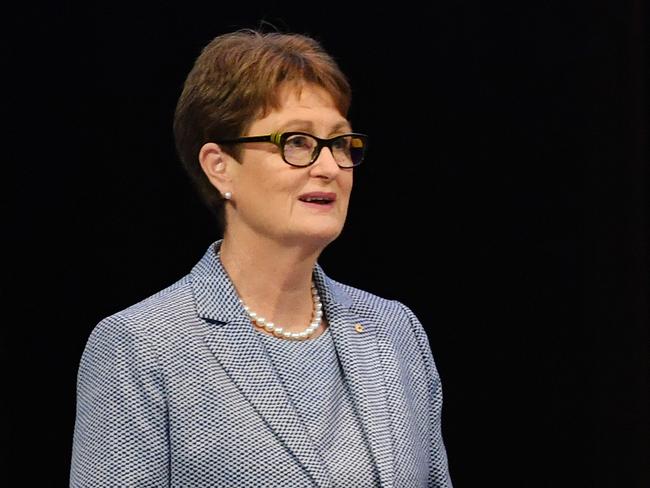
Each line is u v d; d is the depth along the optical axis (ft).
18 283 32.96
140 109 33.55
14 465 33.04
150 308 19.93
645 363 37.96
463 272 37.70
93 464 18.86
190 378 19.35
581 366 38.19
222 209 21.01
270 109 19.74
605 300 37.93
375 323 21.75
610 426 38.29
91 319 33.58
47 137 32.94
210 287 20.34
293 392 19.98
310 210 19.66
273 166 19.60
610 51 37.29
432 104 36.91
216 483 18.90
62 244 33.32
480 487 38.45
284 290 20.53
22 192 32.83
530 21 37.04
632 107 37.37
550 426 38.42
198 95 20.31
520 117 37.32
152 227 33.96
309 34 35.42
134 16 33.37
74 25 32.83
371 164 36.99
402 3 36.35
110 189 33.60
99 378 19.34
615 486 38.40
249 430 19.15
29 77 32.60
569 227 37.73
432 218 37.42
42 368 33.22
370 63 36.24
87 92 33.12
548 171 37.52
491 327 37.93
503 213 37.58
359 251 37.45
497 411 38.34
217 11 33.99
